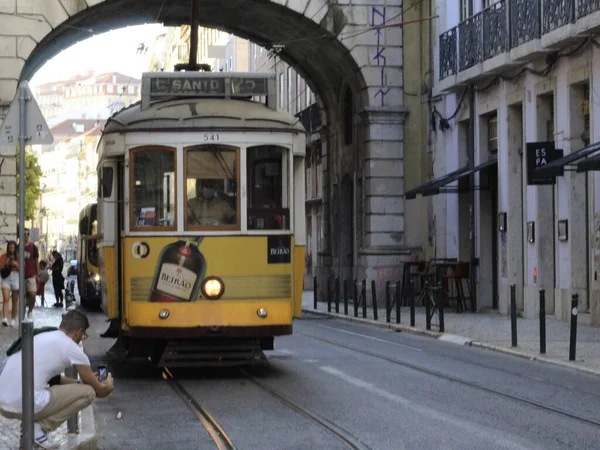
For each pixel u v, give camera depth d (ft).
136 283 51.96
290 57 135.33
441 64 110.73
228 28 130.82
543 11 86.58
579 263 84.94
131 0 113.70
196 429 38.45
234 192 52.39
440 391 47.60
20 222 41.11
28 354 28.84
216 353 52.47
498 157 99.96
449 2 111.75
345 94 132.05
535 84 92.22
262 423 39.32
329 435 36.60
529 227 92.58
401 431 37.27
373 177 120.37
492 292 104.47
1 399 30.83
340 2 118.83
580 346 66.64
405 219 121.08
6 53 108.47
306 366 58.13
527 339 72.02
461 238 108.78
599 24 77.15
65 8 110.42
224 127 52.42
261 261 52.37
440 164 114.73
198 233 51.96
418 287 118.83
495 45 96.27
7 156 106.42
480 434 36.60
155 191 52.29
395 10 120.06
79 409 31.83
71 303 97.19
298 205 53.98
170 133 52.26
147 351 54.03
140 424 39.70
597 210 80.02
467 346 71.15
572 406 43.09
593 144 77.15
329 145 141.38
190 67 69.67
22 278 40.86
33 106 41.75
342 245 136.26
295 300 53.72
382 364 59.11
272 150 53.11
